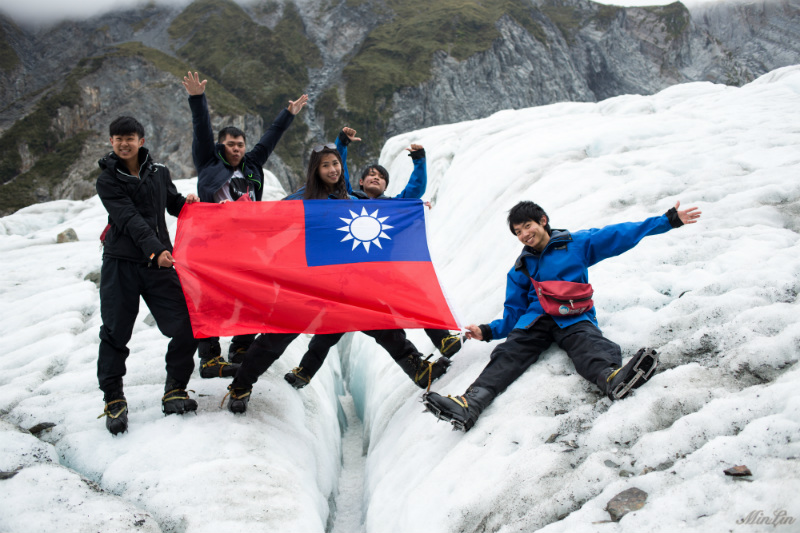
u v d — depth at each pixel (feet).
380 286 11.89
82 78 263.08
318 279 11.76
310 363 14.21
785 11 464.65
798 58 422.41
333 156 12.92
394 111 278.87
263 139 14.70
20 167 236.43
